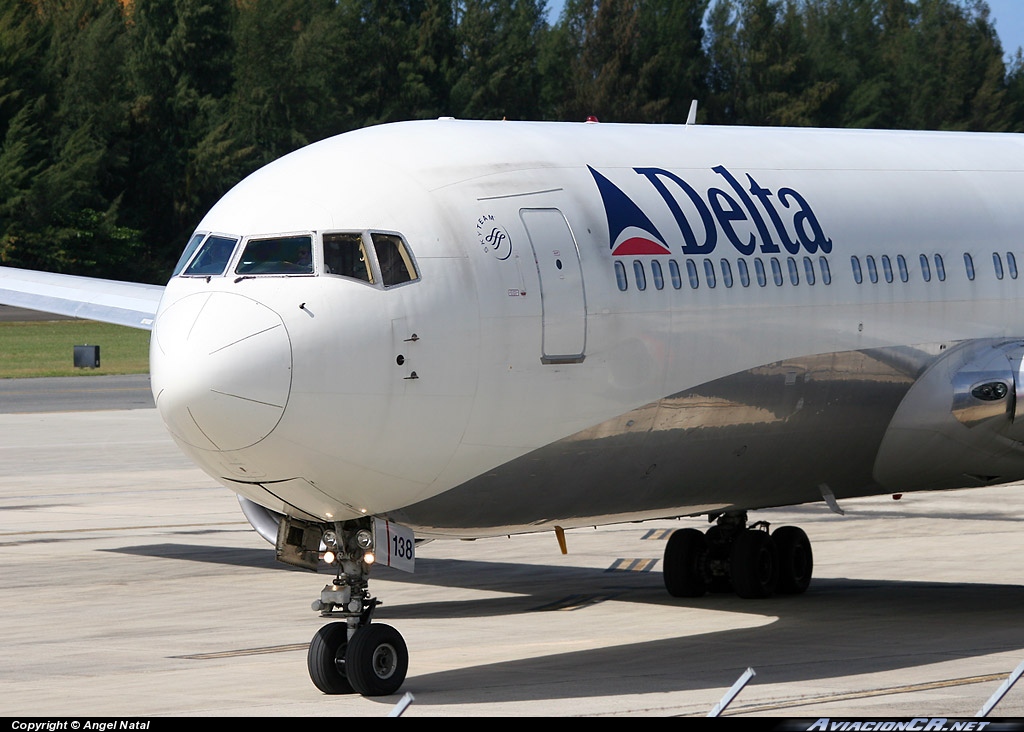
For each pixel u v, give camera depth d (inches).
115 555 2898.6
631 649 1974.7
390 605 2396.7
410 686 1732.3
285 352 1594.5
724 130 2188.7
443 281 1685.5
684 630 2129.7
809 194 2133.4
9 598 2443.4
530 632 2127.2
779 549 2437.3
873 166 2261.3
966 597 2409.0
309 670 1697.8
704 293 1931.6
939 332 2207.2
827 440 2124.8
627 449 1882.4
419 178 1763.0
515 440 1754.4
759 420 2023.9
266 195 1734.7
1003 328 2289.6
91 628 2176.4
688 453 1961.1
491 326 1705.2
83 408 5930.1
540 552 2967.5
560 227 1815.9
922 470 2252.7
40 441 4886.8
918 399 2197.3
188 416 1600.6
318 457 1631.4
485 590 2539.4
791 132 2267.5
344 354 1617.9
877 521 3353.8
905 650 1948.8
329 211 1688.0
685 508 2089.1
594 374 1809.8
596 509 1940.2
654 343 1872.5
